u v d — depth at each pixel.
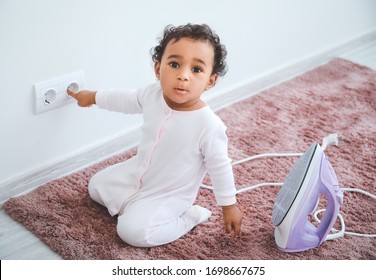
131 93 1.47
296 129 1.91
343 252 1.42
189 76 1.29
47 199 1.52
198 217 1.45
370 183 1.67
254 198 1.58
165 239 1.40
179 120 1.38
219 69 1.39
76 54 1.50
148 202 1.41
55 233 1.41
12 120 1.45
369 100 2.12
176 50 1.30
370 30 2.56
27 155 1.53
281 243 1.39
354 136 1.89
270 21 2.07
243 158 1.75
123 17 1.57
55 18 1.41
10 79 1.39
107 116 1.68
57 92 1.50
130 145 1.78
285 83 2.20
